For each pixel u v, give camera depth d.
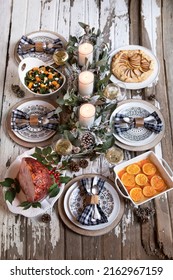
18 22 2.12
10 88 1.89
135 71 1.93
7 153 1.71
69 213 1.56
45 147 1.72
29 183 1.50
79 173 1.66
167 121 1.81
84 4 2.18
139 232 1.54
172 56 2.02
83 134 1.66
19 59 1.97
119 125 1.76
